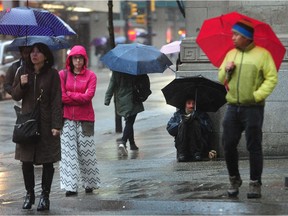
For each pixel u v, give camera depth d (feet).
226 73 61.93
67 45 99.40
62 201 67.97
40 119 64.13
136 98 106.83
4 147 124.47
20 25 80.79
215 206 61.93
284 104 88.89
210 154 91.45
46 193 65.26
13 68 90.68
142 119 160.45
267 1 90.48
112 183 77.15
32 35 87.71
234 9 92.22
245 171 79.56
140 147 113.09
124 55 105.50
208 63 92.38
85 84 72.38
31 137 63.00
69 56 72.49
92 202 66.54
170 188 71.31
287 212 59.11
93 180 73.15
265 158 88.84
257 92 60.75
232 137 62.85
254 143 62.64
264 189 67.67
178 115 92.73
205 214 60.59
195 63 92.73
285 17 90.17
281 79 88.58
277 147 89.71
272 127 89.51
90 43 484.74
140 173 83.41
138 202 65.05
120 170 87.35
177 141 91.86
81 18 480.23
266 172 77.82
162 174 81.25
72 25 433.48
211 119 92.43
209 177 77.20
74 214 62.80
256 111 61.77
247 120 61.82
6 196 73.97
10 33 87.56
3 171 95.14
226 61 62.80
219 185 71.56
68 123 72.13
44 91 63.98
